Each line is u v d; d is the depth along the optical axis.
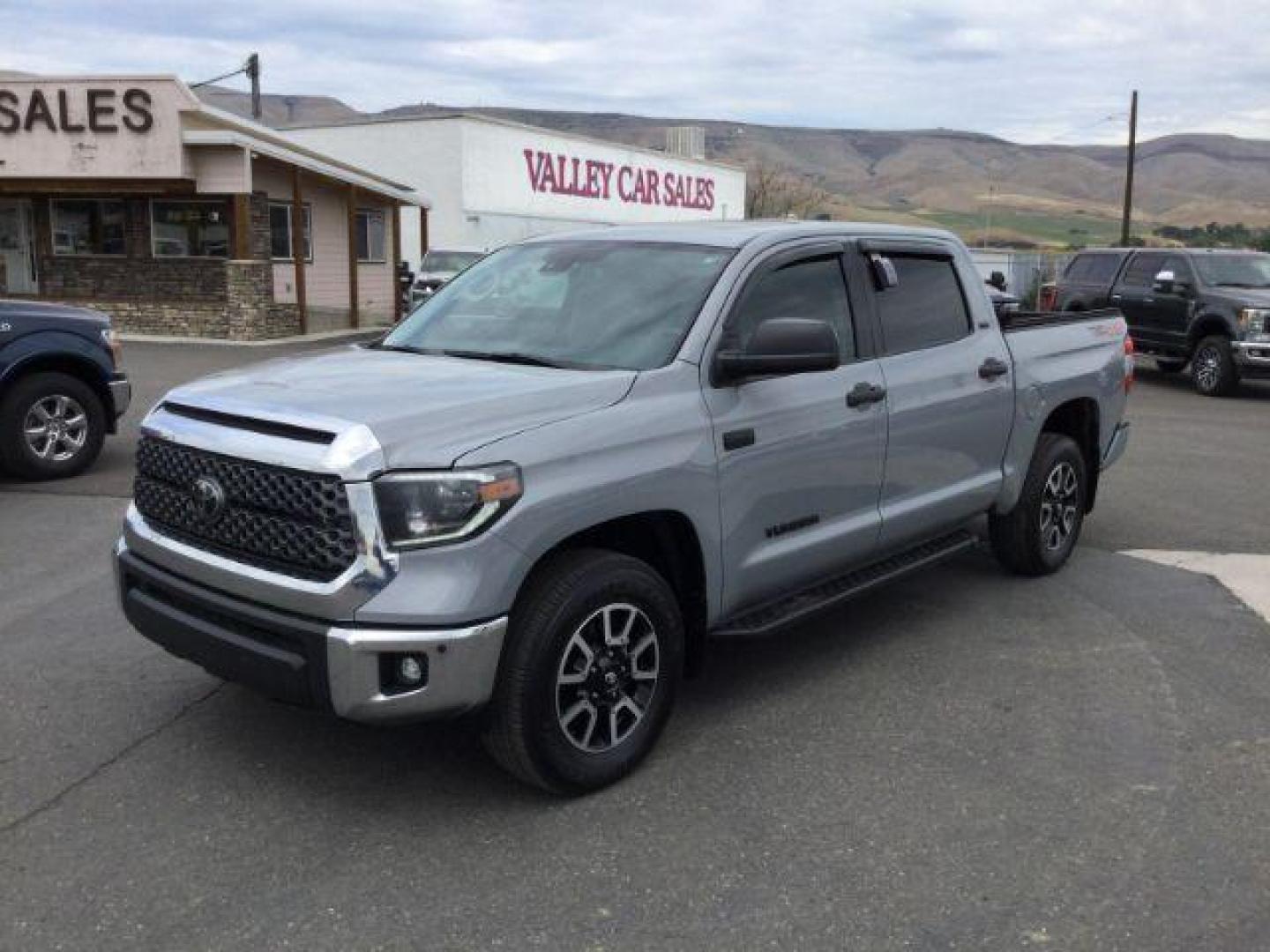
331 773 4.03
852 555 4.96
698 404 4.13
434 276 23.89
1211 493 9.06
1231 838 3.67
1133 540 7.48
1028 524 6.29
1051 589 6.36
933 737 4.40
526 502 3.51
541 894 3.31
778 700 4.75
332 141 34.50
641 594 3.91
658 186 44.97
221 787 3.91
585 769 3.82
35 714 4.48
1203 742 4.38
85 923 3.14
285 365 4.37
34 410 8.59
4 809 3.75
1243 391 16.91
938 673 5.07
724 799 3.89
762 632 4.39
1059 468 6.43
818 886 3.37
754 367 4.14
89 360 8.84
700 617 4.26
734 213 53.06
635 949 3.06
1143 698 4.80
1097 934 3.15
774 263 4.66
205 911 3.21
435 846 3.56
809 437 4.56
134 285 23.98
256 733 4.33
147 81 21.14
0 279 24.44
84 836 3.59
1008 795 3.94
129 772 4.01
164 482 3.96
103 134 21.47
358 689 3.38
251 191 22.42
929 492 5.39
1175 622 5.80
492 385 3.87
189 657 3.84
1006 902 3.30
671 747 4.29
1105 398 6.75
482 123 33.53
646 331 4.34
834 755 4.23
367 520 3.35
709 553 4.17
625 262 4.75
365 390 3.80
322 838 3.60
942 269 5.69
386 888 3.33
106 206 23.88
